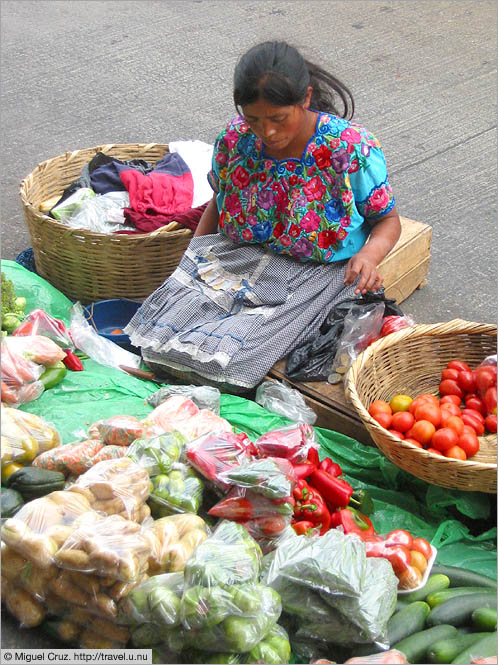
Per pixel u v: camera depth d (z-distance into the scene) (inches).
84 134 218.5
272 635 84.7
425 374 123.4
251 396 127.8
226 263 129.6
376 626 84.5
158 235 138.9
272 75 108.4
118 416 106.8
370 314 124.2
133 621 84.8
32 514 88.7
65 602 87.2
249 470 94.6
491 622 87.2
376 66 255.8
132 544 85.0
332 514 103.4
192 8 297.7
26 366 116.6
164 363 125.8
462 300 160.6
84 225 146.7
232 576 82.7
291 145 120.4
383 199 123.4
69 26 283.0
